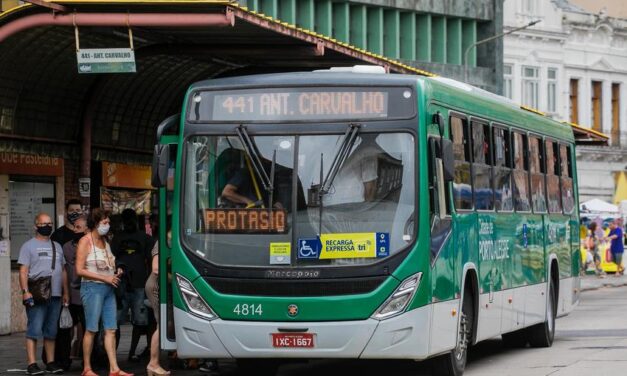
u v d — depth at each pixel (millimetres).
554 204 25047
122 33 23047
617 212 57500
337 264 16609
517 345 23984
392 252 16594
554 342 24766
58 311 20297
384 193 16750
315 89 17062
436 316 17047
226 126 17141
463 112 18938
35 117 26578
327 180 16797
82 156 27719
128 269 20750
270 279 16672
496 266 20359
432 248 16875
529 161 23062
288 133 16984
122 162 30344
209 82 17375
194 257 16938
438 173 17312
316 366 21109
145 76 27578
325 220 16703
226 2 20516
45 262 20016
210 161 17109
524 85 70250
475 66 59438
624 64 78375
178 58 26688
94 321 19141
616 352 21891
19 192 27312
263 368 19422
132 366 21047
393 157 16812
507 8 68625
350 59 25891
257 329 16672
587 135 34406
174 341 17656
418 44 56219
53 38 23812
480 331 19359
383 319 16516
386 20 53781
